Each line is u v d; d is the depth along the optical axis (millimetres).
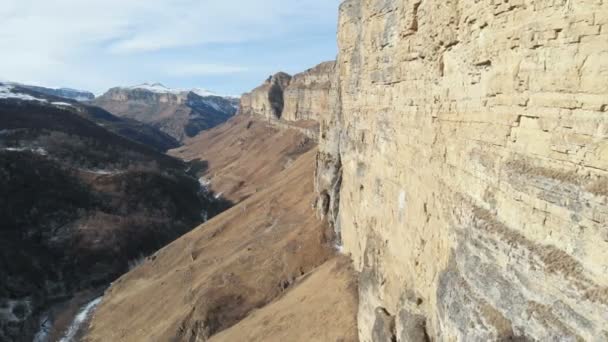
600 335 8500
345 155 37625
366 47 28281
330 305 30484
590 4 9117
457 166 14750
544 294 9930
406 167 20500
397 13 22094
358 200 31906
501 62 11969
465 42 14188
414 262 18516
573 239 9438
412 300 17891
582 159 9383
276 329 32094
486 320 11469
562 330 9297
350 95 34875
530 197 10648
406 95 20672
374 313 22906
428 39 17422
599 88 8992
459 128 14742
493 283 11578
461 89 14602
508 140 11773
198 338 41094
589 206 9055
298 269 42656
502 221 11820
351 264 33562
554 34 9977
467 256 13000
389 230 22781
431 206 16953
